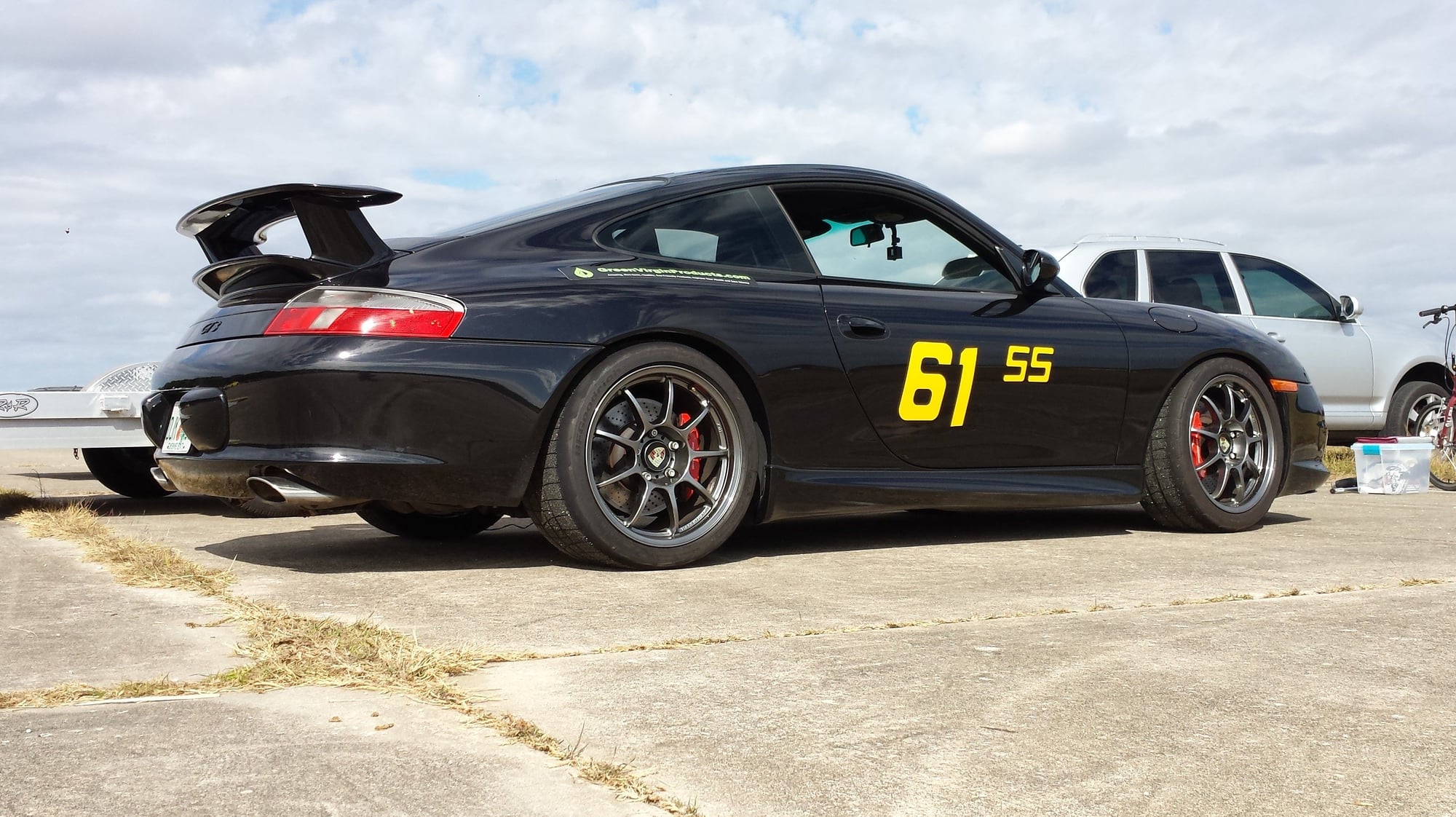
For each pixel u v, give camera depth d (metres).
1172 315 4.25
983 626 2.38
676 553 3.20
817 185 3.70
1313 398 4.49
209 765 1.48
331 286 2.99
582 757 1.54
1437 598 2.72
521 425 3.01
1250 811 1.39
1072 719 1.73
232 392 3.02
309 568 3.20
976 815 1.37
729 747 1.59
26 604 2.53
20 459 10.88
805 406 3.41
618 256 3.29
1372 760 1.58
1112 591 2.85
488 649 2.15
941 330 3.66
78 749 1.54
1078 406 3.93
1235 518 4.18
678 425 3.30
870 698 1.83
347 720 1.67
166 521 4.74
